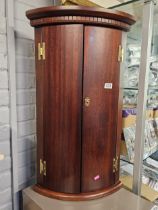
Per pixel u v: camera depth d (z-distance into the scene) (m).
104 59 0.82
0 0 0.91
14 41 0.97
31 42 1.06
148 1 0.89
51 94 0.84
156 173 1.22
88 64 0.80
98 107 0.84
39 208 0.83
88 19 0.76
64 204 0.84
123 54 0.88
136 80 1.05
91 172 0.88
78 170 0.86
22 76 1.04
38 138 0.92
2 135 0.97
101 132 0.87
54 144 0.86
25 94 1.06
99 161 0.89
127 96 1.08
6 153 1.00
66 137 0.84
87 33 0.78
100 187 0.90
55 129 0.85
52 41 0.80
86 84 0.81
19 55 1.01
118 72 0.87
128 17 0.81
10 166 1.02
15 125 1.01
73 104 0.82
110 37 0.81
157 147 1.24
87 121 0.84
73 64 0.79
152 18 0.92
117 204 0.86
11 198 1.04
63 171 0.86
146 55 0.93
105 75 0.83
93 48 0.79
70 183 0.86
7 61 0.95
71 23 0.77
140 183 1.04
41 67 0.85
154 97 1.13
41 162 0.92
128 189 1.03
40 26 0.82
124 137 1.05
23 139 1.08
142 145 1.00
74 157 0.85
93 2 1.03
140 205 0.86
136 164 1.02
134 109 1.05
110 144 0.90
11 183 1.03
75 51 0.79
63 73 0.81
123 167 1.13
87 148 0.86
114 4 1.00
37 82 0.88
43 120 0.88
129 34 1.04
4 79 0.95
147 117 1.12
